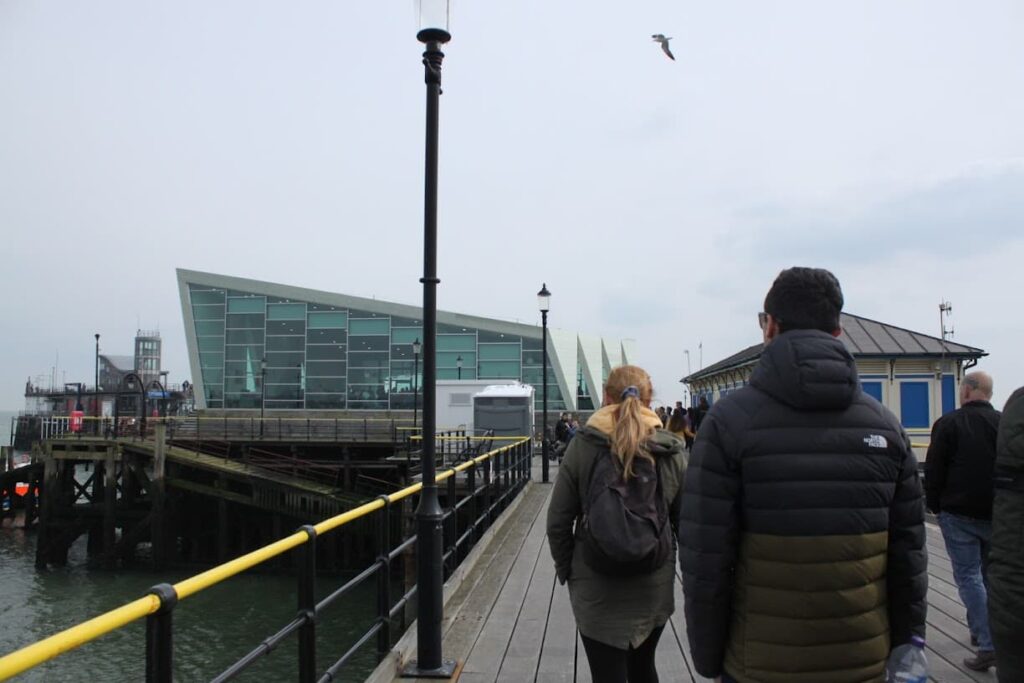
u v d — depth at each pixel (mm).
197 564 30031
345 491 29766
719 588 2514
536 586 8461
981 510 5367
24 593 24875
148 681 2879
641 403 3840
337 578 25062
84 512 31172
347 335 52438
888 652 2520
